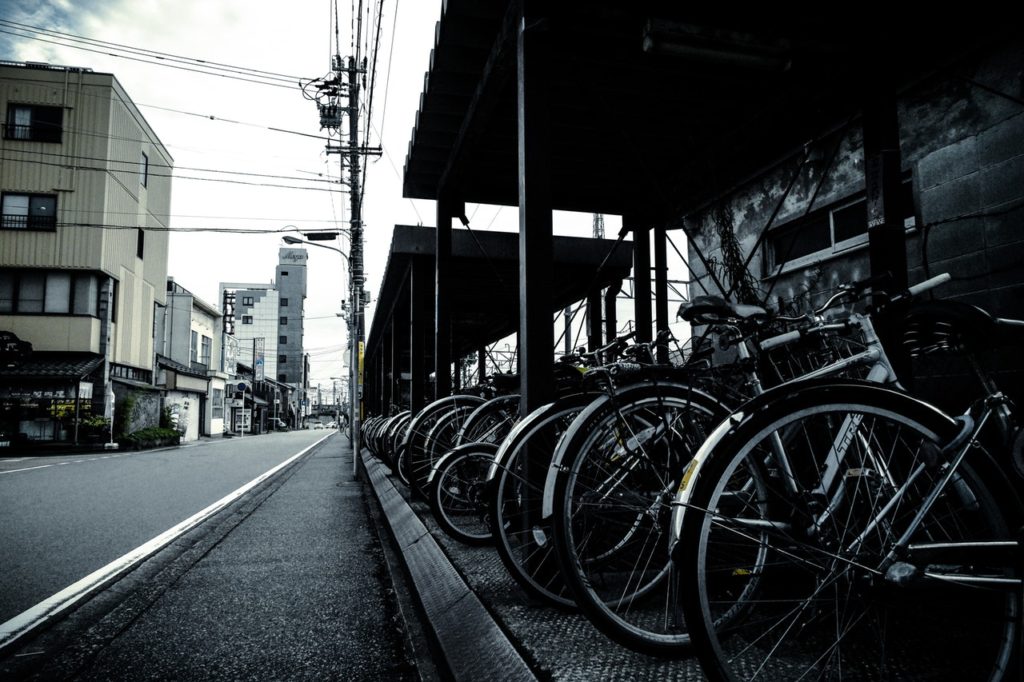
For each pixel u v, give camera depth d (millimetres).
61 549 4648
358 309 15133
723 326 2121
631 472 2158
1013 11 3148
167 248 28391
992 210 3445
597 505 2146
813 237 5066
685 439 2154
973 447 1432
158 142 26844
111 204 22250
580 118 4098
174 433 25484
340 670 2340
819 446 1940
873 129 3016
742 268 4199
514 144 4492
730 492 1882
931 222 3814
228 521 5930
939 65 3701
